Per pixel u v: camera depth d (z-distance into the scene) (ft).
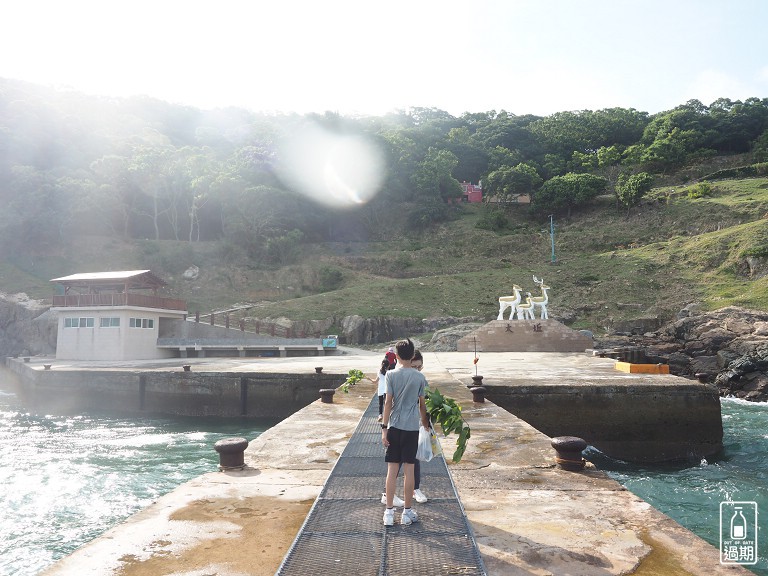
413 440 16.75
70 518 33.96
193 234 294.46
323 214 301.43
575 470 24.68
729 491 38.40
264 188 266.16
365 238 308.81
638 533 16.43
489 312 191.83
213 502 19.88
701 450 52.42
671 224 246.47
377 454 25.77
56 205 247.29
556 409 54.29
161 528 17.04
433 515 17.19
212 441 57.72
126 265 238.07
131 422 70.59
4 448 54.65
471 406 45.44
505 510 18.79
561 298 193.98
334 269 240.32
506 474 24.03
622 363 72.95
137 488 40.01
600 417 53.88
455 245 276.00
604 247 244.22
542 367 81.20
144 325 129.80
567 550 14.97
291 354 137.90
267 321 181.98
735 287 167.94
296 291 233.96
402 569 13.12
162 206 288.10
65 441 58.29
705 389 53.31
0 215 237.25
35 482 41.78
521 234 280.10
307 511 18.83
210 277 239.30
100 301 124.57
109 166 263.70
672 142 337.11
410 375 17.46
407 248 282.97
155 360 120.57
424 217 304.71
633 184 273.33
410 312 191.21
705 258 191.52
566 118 411.54
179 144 406.00
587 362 91.97
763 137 334.03
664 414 53.26
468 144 391.24
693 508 34.17
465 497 20.49
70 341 125.49
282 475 23.95
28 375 92.99
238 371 76.07
